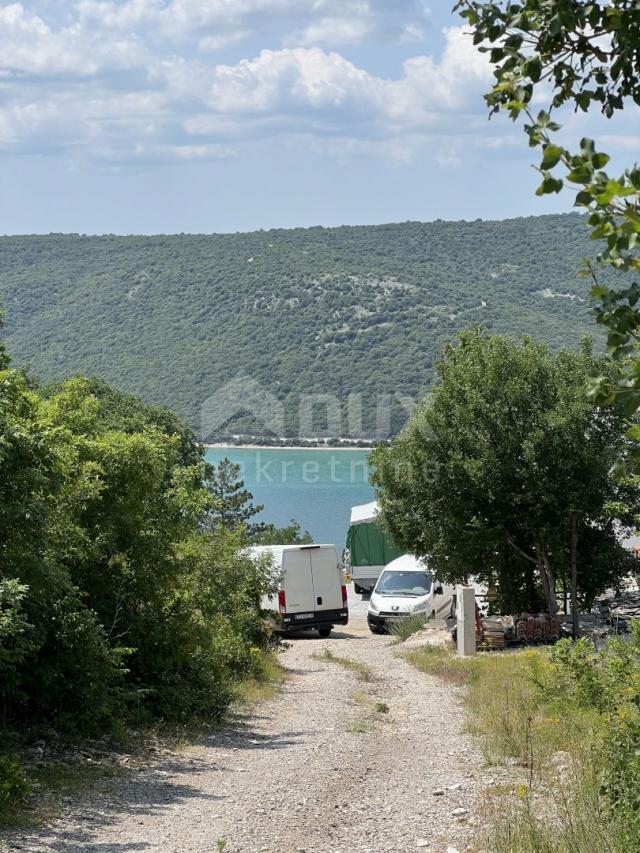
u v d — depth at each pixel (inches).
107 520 885.8
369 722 978.1
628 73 226.2
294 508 6402.6
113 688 808.3
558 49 222.7
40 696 735.1
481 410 1734.7
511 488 1715.1
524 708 784.9
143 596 914.1
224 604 1406.3
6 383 677.3
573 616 1678.2
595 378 175.3
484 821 518.6
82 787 603.5
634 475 201.0
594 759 548.4
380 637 2170.3
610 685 631.8
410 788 629.6
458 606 1603.1
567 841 412.5
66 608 759.1
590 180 157.3
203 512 1003.9
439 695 1180.5
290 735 893.8
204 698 962.1
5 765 557.0
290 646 1829.5
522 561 1833.2
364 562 3248.0
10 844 458.3
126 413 3934.5
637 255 158.7
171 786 628.4
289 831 512.1
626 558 1780.3
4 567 651.5
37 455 641.6
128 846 469.4
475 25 220.8
